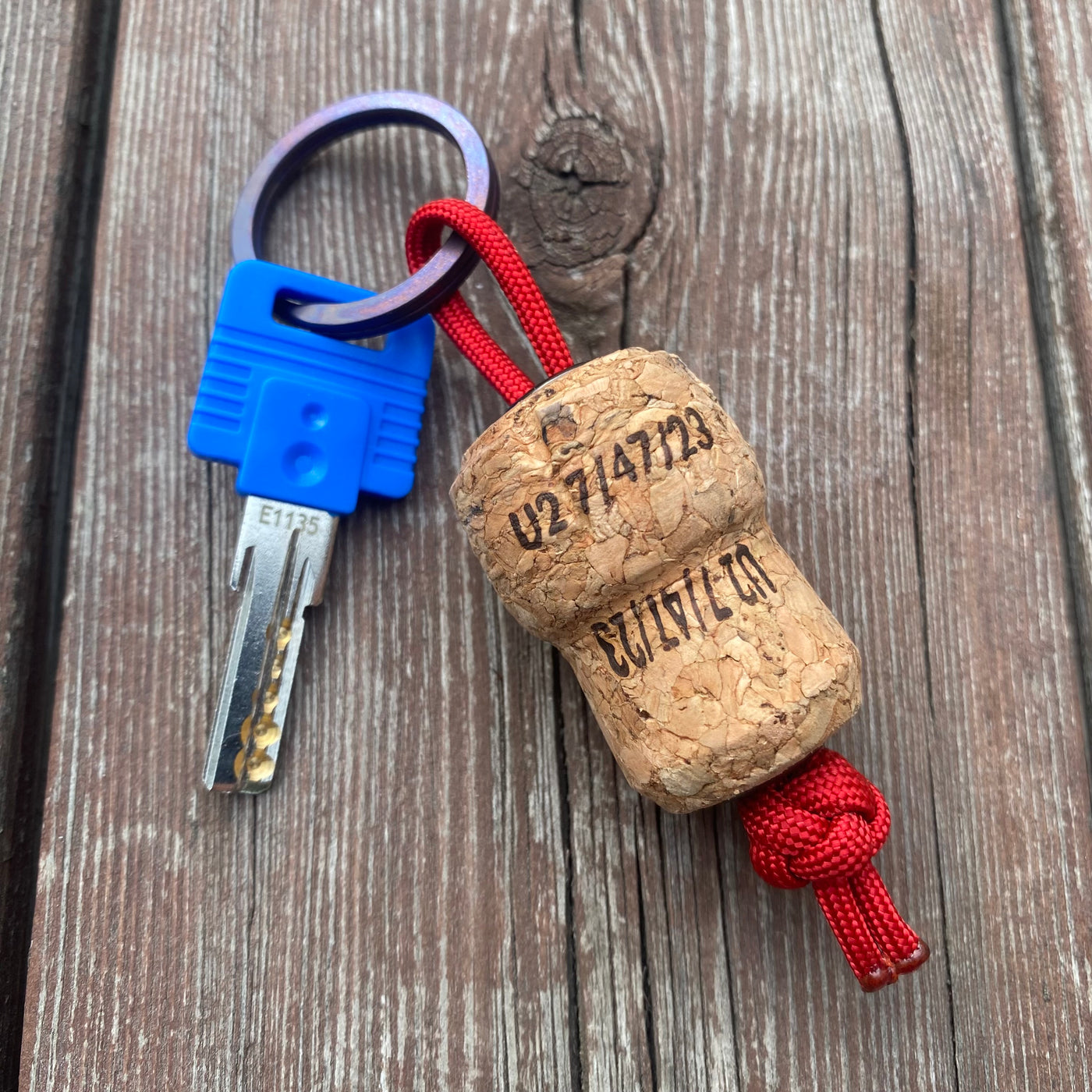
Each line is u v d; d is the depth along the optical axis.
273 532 0.12
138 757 0.12
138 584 0.12
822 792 0.10
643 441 0.10
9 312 0.12
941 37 0.14
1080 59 0.14
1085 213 0.14
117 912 0.11
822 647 0.10
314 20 0.13
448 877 0.12
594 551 0.10
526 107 0.13
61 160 0.13
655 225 0.13
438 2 0.13
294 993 0.11
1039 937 0.12
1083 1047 0.12
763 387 0.13
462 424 0.12
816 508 0.13
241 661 0.11
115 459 0.12
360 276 0.13
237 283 0.11
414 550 0.12
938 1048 0.12
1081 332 0.13
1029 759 0.12
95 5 0.13
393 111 0.12
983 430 0.13
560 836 0.12
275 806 0.12
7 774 0.12
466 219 0.11
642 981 0.12
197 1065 0.11
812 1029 0.12
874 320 0.13
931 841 0.12
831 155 0.13
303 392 0.11
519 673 0.12
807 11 0.14
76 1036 0.11
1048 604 0.13
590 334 0.13
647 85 0.13
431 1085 0.11
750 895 0.12
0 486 0.12
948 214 0.13
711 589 0.10
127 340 0.12
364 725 0.12
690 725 0.10
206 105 0.13
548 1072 0.11
